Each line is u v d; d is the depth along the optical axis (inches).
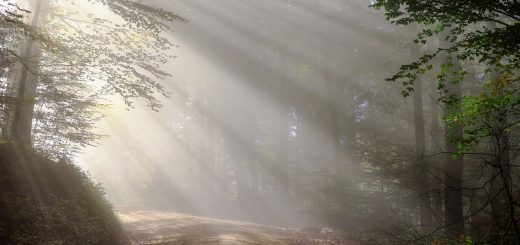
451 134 441.4
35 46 615.5
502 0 326.6
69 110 633.6
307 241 650.2
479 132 381.4
